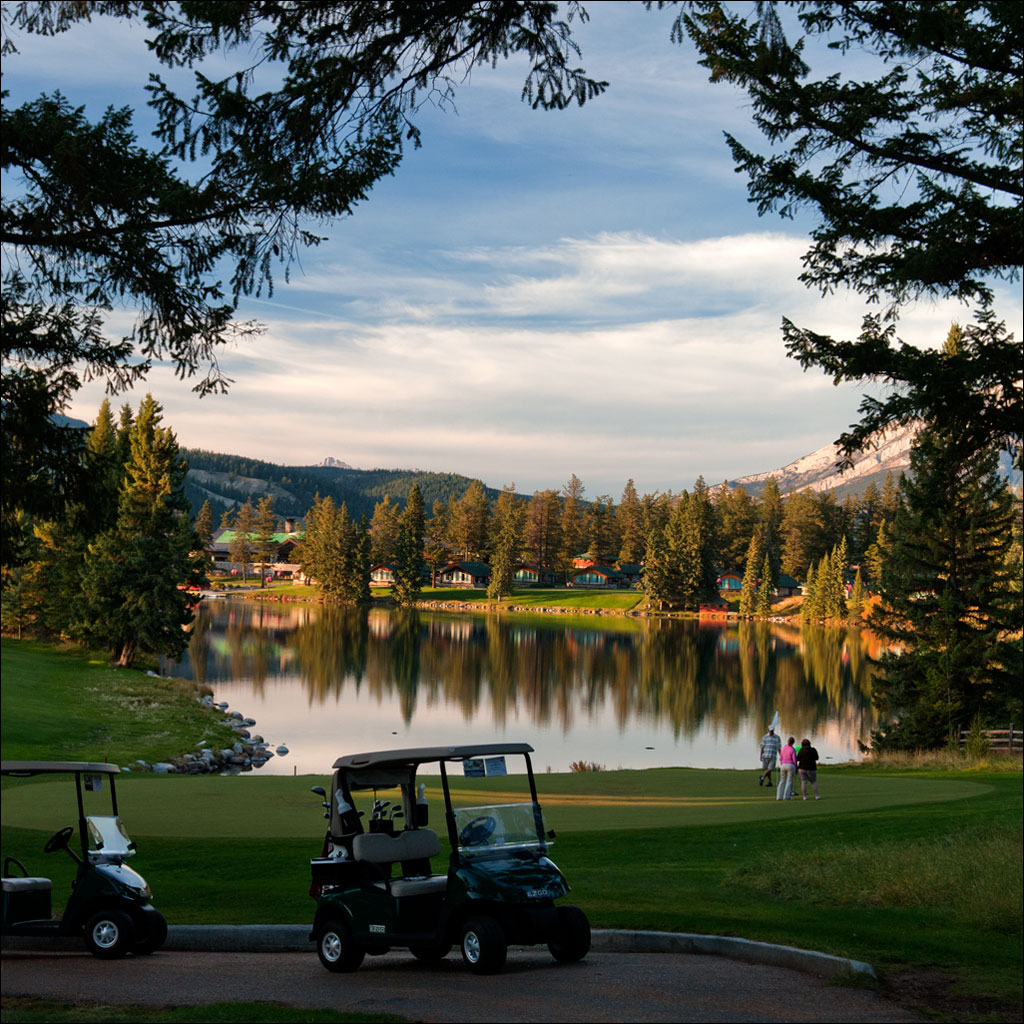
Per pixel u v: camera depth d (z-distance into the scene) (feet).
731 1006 29.94
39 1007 29.81
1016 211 40.75
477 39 30.45
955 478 45.11
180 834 65.98
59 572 279.49
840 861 53.72
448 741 159.53
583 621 495.00
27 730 137.90
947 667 147.74
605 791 88.17
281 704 200.13
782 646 370.32
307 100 30.81
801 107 39.88
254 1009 28.45
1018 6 36.06
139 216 38.65
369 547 605.73
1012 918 44.32
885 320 44.14
